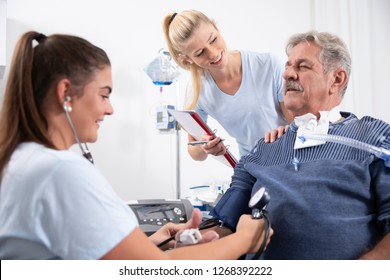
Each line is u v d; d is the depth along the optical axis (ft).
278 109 7.13
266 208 4.07
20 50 3.09
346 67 4.44
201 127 5.88
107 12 8.62
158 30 8.89
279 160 4.40
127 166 8.77
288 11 9.50
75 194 2.74
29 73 3.03
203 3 9.12
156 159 8.91
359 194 3.84
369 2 9.07
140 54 8.79
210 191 7.54
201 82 7.08
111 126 8.66
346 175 3.89
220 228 4.46
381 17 9.07
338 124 4.31
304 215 3.85
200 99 7.30
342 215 3.80
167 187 8.98
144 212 5.95
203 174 9.19
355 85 8.95
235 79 6.91
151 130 8.88
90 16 8.54
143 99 8.83
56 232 2.76
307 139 4.23
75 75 3.04
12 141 3.00
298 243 3.84
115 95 8.68
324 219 3.78
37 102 3.07
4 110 3.08
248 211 4.52
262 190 3.68
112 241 2.82
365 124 4.14
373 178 3.92
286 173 4.19
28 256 2.90
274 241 3.96
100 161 8.62
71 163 2.80
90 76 3.10
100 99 3.20
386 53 9.06
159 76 8.33
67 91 3.05
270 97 6.98
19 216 2.78
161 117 8.13
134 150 8.80
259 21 9.41
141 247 2.95
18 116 3.04
